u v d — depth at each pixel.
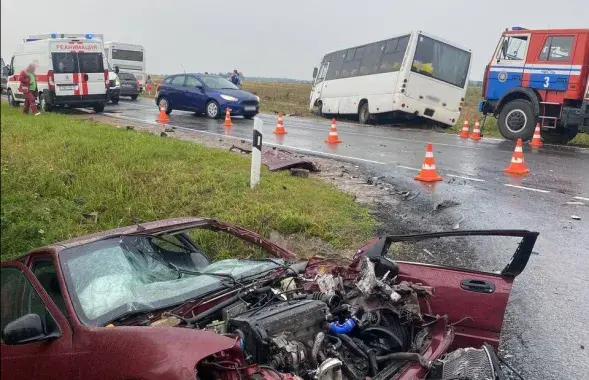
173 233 4.55
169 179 9.73
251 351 3.14
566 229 7.57
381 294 3.83
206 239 5.80
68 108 24.70
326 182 10.38
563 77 16.06
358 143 16.14
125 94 33.72
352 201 8.88
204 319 3.57
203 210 8.30
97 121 19.08
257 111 22.55
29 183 9.95
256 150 9.12
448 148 15.30
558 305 5.34
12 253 7.54
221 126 19.69
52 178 10.10
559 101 16.28
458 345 4.04
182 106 22.98
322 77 27.70
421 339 3.77
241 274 4.26
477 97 46.97
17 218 8.38
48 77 21.00
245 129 18.88
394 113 21.47
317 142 16.22
